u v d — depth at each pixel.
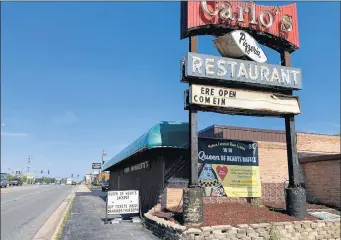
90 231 12.57
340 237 11.94
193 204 10.56
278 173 16.50
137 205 15.12
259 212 12.46
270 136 18.20
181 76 11.87
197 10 12.30
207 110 12.38
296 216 12.13
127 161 23.52
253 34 13.23
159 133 13.84
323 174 16.41
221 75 12.00
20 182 82.88
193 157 11.13
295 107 13.12
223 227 10.23
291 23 13.66
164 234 11.04
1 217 17.58
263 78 12.72
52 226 14.23
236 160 15.09
